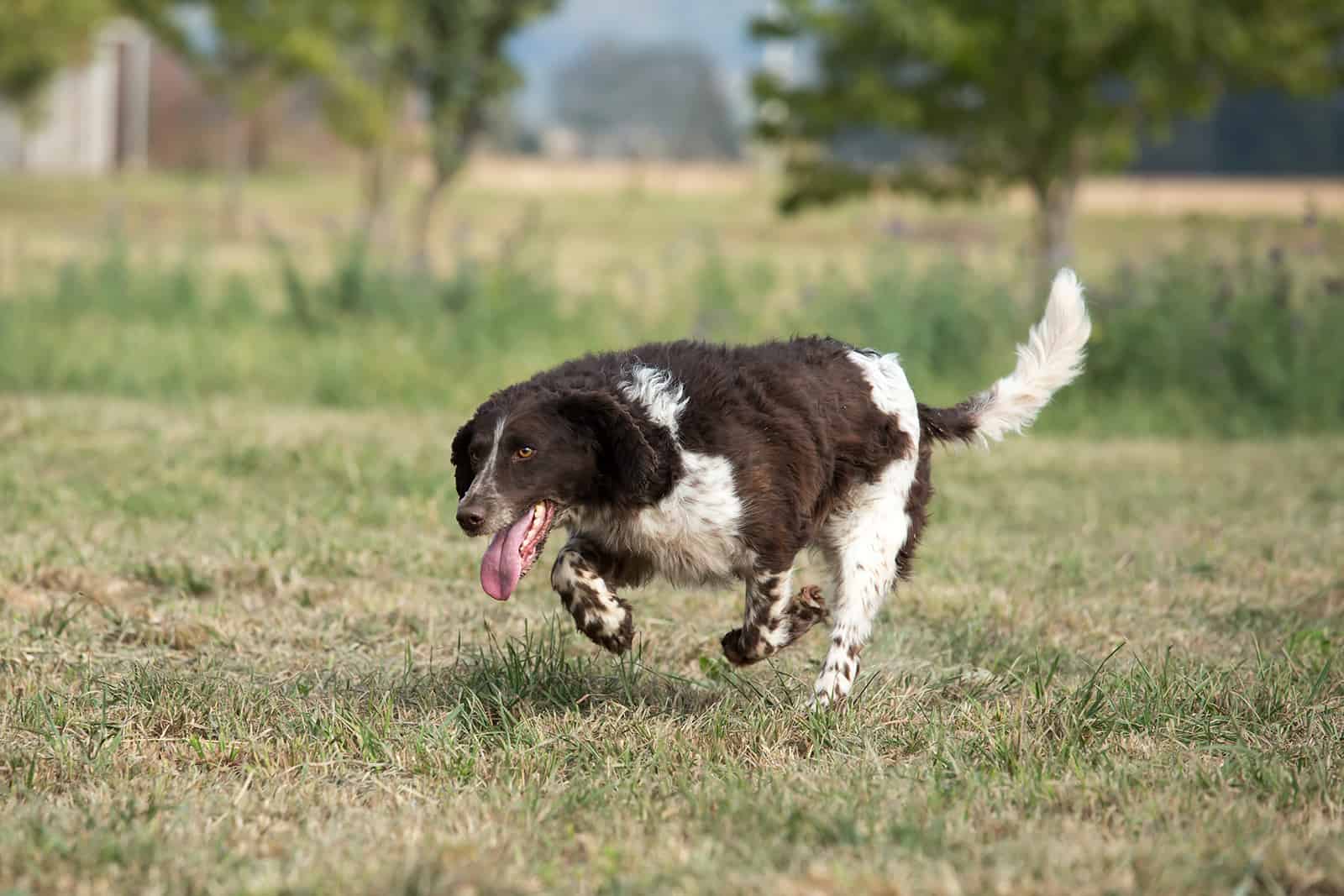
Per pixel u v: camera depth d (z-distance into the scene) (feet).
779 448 21.99
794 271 106.22
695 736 21.81
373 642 27.30
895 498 24.12
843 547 23.88
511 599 30.42
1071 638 28.71
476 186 304.91
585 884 16.26
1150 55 94.99
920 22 93.30
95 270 76.59
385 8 120.88
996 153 103.19
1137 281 65.72
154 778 19.70
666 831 17.97
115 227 79.51
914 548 24.86
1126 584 32.89
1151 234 188.24
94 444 43.78
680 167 425.28
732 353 22.99
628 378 22.03
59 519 34.86
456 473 22.57
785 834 17.75
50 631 26.84
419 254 76.33
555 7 124.98
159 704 22.33
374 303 72.69
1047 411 59.82
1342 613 30.27
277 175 288.51
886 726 22.25
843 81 102.99
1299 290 64.75
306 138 290.97
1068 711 22.40
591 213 240.94
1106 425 58.59
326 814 18.81
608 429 21.29
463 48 122.31
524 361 64.39
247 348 64.44
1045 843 17.10
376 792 19.61
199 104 281.74
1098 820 18.48
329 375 59.00
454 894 15.83
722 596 30.81
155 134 282.15
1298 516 40.52
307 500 37.58
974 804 18.75
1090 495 43.11
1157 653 26.99
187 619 27.71
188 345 63.62
